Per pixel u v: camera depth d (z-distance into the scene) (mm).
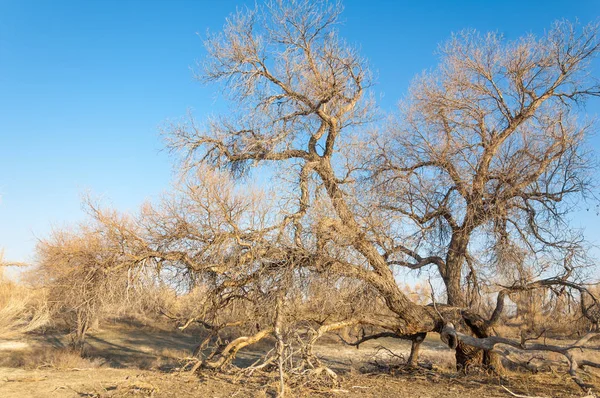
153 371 17453
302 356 14578
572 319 18250
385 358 24438
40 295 16656
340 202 14961
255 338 15547
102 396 12703
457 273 17750
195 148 16859
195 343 31094
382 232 15547
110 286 14086
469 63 17375
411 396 13500
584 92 17094
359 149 16938
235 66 15992
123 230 14344
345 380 15719
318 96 16250
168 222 14430
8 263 16812
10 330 16391
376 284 15586
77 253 14391
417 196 17328
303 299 15336
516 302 19438
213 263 14539
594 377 16234
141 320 37344
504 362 19719
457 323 16984
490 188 16953
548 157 17016
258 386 13930
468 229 17000
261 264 14695
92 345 28969
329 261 14570
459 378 16453
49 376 16328
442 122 17719
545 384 15484
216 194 14164
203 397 12602
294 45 16219
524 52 16984
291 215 14750
